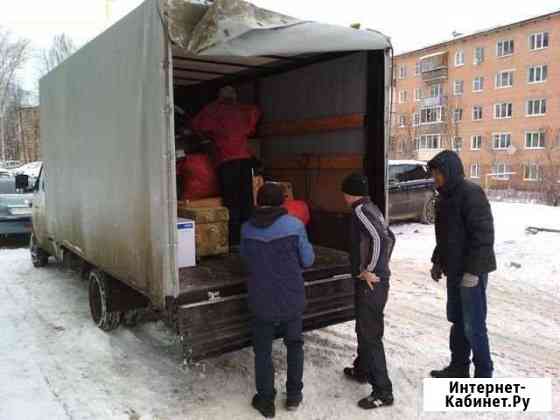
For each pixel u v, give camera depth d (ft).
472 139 135.03
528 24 119.24
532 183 104.94
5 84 168.55
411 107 155.63
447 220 12.75
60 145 19.54
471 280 12.13
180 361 14.82
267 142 20.03
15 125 173.27
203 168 16.72
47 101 21.27
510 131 125.18
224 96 17.38
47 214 22.66
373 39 13.65
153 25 11.28
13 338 16.62
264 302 11.44
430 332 17.25
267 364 11.76
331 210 16.97
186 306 11.55
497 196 71.72
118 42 13.39
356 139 15.69
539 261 26.27
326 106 16.70
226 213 15.57
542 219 40.24
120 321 17.01
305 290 13.44
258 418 11.68
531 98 119.96
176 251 11.24
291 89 18.38
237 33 11.07
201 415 11.80
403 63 156.97
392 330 17.44
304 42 12.23
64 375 13.89
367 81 15.02
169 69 10.94
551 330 17.52
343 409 12.09
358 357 13.32
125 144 13.23
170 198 11.14
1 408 12.09
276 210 11.78
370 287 12.00
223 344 12.05
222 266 14.30
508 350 15.70
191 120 18.69
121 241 13.88
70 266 20.18
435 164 12.54
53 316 18.80
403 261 28.40
